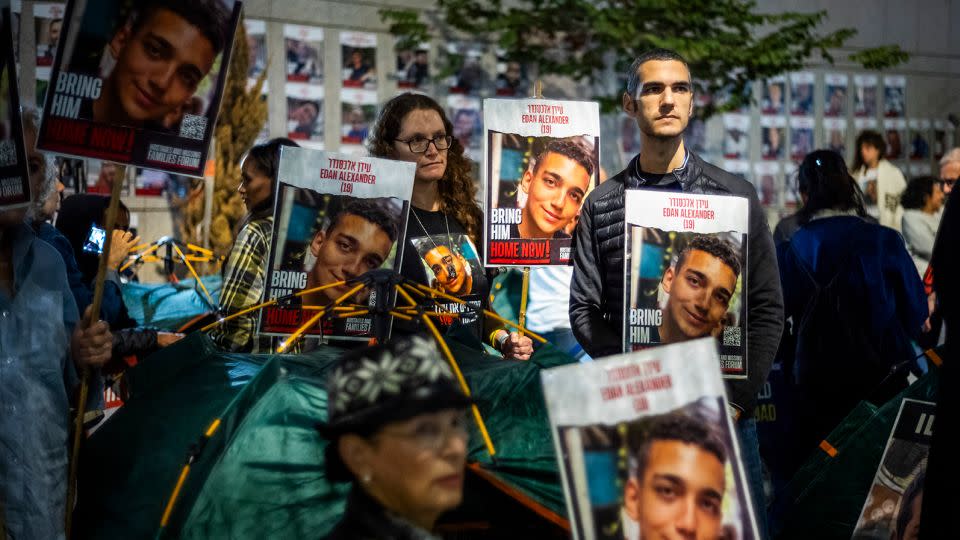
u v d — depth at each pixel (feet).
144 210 33.99
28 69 31.14
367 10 38.27
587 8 34.60
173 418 12.05
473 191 15.47
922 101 48.37
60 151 11.27
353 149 38.22
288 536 10.34
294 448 10.64
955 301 11.53
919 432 13.70
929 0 48.14
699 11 35.01
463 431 7.18
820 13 37.09
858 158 34.73
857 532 13.83
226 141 33.76
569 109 15.19
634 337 12.62
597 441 7.91
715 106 38.40
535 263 15.03
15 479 10.63
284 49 37.06
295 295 12.29
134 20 11.46
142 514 11.22
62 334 11.37
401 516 6.99
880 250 17.53
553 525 10.81
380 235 13.08
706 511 7.93
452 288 14.53
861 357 17.47
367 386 6.94
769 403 18.25
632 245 12.66
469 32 36.37
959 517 11.08
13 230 11.14
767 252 13.37
